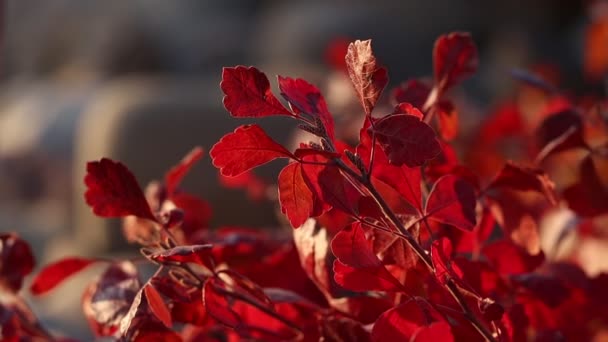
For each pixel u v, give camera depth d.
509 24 4.85
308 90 0.75
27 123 3.64
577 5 4.57
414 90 0.84
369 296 0.79
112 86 3.91
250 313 0.83
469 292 0.73
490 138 1.30
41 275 0.85
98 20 4.95
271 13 5.57
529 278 0.82
